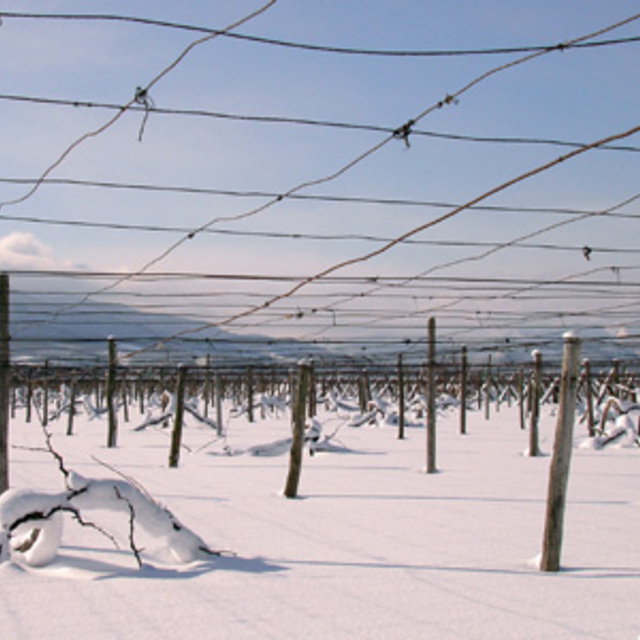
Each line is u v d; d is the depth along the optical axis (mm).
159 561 7383
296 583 6527
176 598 6066
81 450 20078
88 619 5520
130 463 16750
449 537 8484
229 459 17906
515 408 46500
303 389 11695
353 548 7934
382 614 5633
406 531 8820
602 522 9344
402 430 24156
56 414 37750
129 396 52969
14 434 26875
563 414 7070
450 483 13062
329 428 30047
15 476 13602
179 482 13297
